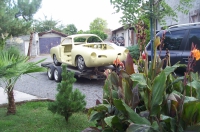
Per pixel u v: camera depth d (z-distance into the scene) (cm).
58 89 476
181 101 229
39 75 1187
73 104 462
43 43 2961
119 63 301
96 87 877
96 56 855
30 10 2864
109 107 270
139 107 260
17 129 458
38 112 561
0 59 452
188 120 229
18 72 426
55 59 1120
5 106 620
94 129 271
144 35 304
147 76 255
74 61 948
